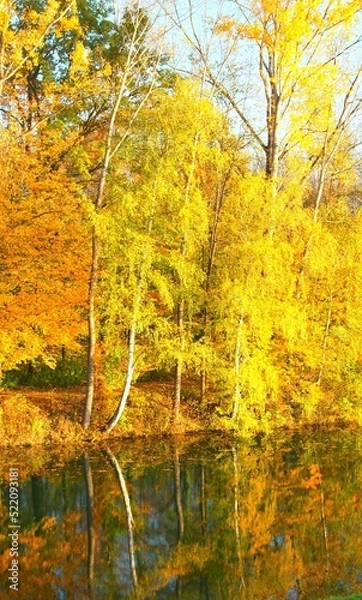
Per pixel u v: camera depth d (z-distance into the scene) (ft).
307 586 28.73
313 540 34.71
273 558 32.17
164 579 29.40
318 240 59.41
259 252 54.65
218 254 59.77
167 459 48.91
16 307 50.34
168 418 55.83
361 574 30.42
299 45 58.13
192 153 53.88
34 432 49.85
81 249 53.98
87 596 27.25
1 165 52.70
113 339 54.08
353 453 51.72
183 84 53.57
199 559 31.99
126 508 39.47
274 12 56.59
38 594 27.30
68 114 68.80
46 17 48.06
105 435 52.39
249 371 55.88
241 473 46.37
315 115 61.05
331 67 58.65
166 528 36.68
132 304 52.95
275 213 56.54
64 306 53.21
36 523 36.68
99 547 33.40
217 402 59.67
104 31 71.56
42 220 51.70
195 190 53.98
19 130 61.41
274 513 38.83
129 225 51.67
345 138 75.05
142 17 52.26
